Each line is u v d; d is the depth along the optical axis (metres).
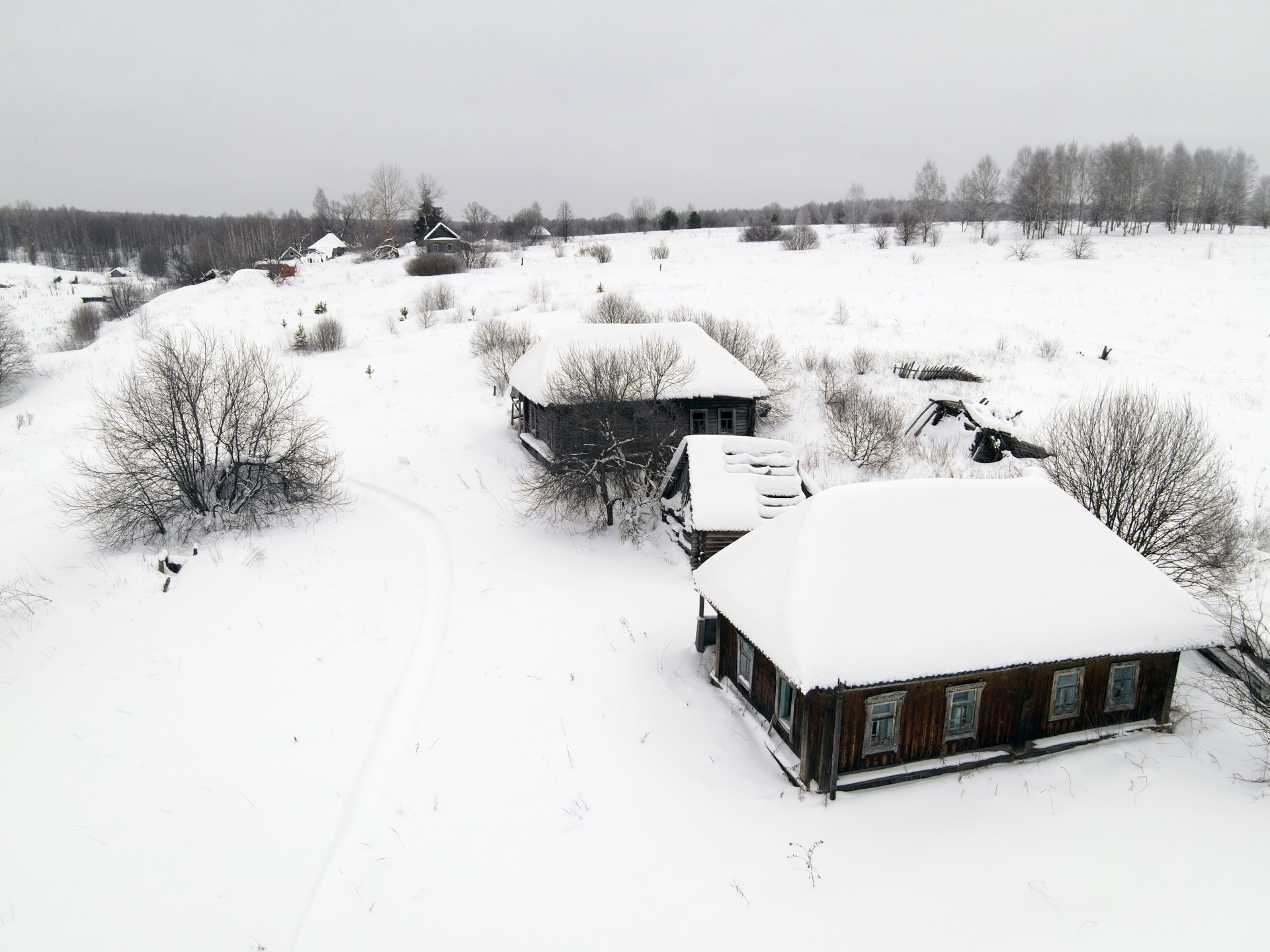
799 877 9.66
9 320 45.84
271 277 69.50
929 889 9.39
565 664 15.27
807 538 12.11
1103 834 10.20
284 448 25.95
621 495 22.77
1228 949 8.39
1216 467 20.19
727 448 20.19
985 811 10.63
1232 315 42.62
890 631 10.85
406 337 45.72
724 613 12.87
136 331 52.06
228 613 18.22
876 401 29.31
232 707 14.54
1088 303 46.59
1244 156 108.88
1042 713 11.78
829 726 10.70
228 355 26.42
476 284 59.69
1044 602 11.58
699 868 9.95
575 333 26.86
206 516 23.84
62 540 23.67
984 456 25.27
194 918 9.86
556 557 20.66
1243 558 17.91
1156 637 11.54
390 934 9.30
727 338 31.42
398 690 14.71
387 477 26.89
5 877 10.70
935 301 47.62
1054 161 101.31
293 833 11.27
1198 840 10.02
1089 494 17.48
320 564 20.77
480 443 29.27
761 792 11.23
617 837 10.61
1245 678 12.27
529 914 9.45
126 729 14.05
